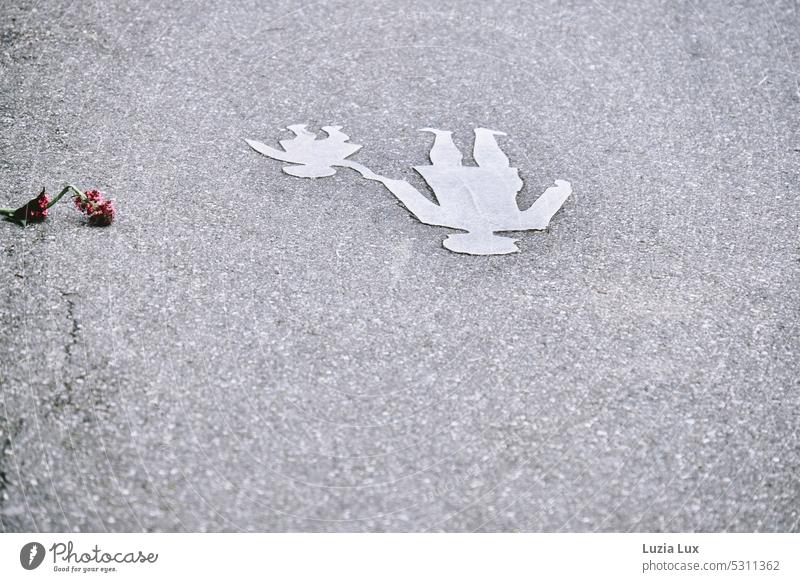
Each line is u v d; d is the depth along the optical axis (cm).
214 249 309
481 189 355
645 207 347
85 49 438
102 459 226
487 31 470
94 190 327
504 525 215
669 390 256
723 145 390
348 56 448
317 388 250
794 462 235
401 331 274
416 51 454
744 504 223
